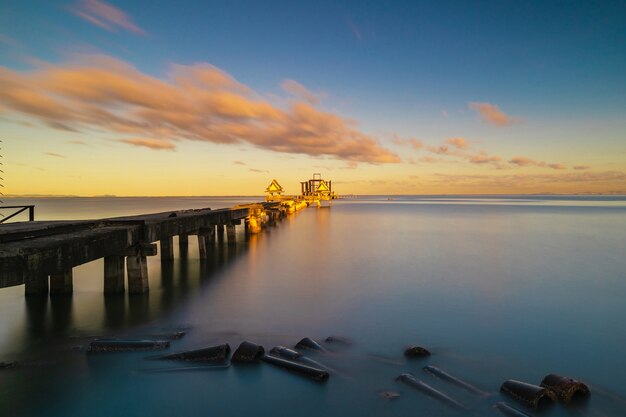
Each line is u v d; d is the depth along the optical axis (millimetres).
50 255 6977
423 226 37031
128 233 10656
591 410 5363
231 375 6270
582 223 40500
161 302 10773
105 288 11359
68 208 73438
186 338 8039
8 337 8047
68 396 5707
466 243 24547
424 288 12617
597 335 8445
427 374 6402
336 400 5586
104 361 6793
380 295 11695
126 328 8633
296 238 27109
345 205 99375
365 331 8539
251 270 15594
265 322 9109
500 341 8039
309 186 97562
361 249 21781
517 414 5188
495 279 14055
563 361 7105
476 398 5668
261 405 5480
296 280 13750
